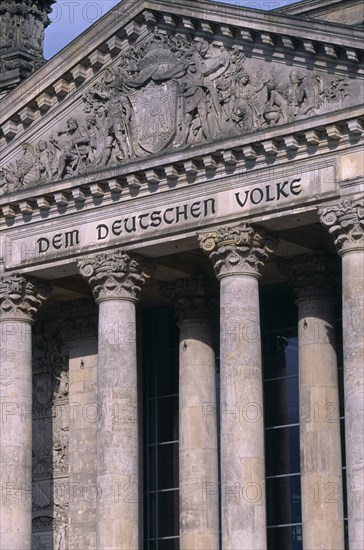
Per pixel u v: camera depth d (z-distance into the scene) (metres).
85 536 98.44
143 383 102.44
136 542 89.06
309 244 91.62
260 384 86.50
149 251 91.56
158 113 91.06
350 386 81.81
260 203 86.75
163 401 101.69
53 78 95.00
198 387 95.88
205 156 88.25
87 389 100.81
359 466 80.62
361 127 83.75
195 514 93.75
